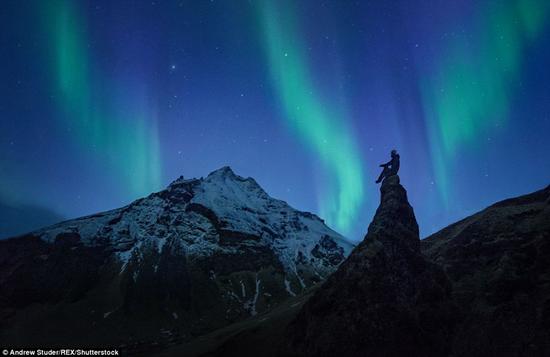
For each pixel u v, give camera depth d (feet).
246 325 268.41
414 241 201.67
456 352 151.43
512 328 150.20
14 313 503.61
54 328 463.42
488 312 162.81
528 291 163.63
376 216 219.82
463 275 194.49
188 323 511.81
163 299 560.61
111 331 463.83
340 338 168.76
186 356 233.55
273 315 262.67
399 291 178.81
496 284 172.65
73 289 562.66
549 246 179.52
